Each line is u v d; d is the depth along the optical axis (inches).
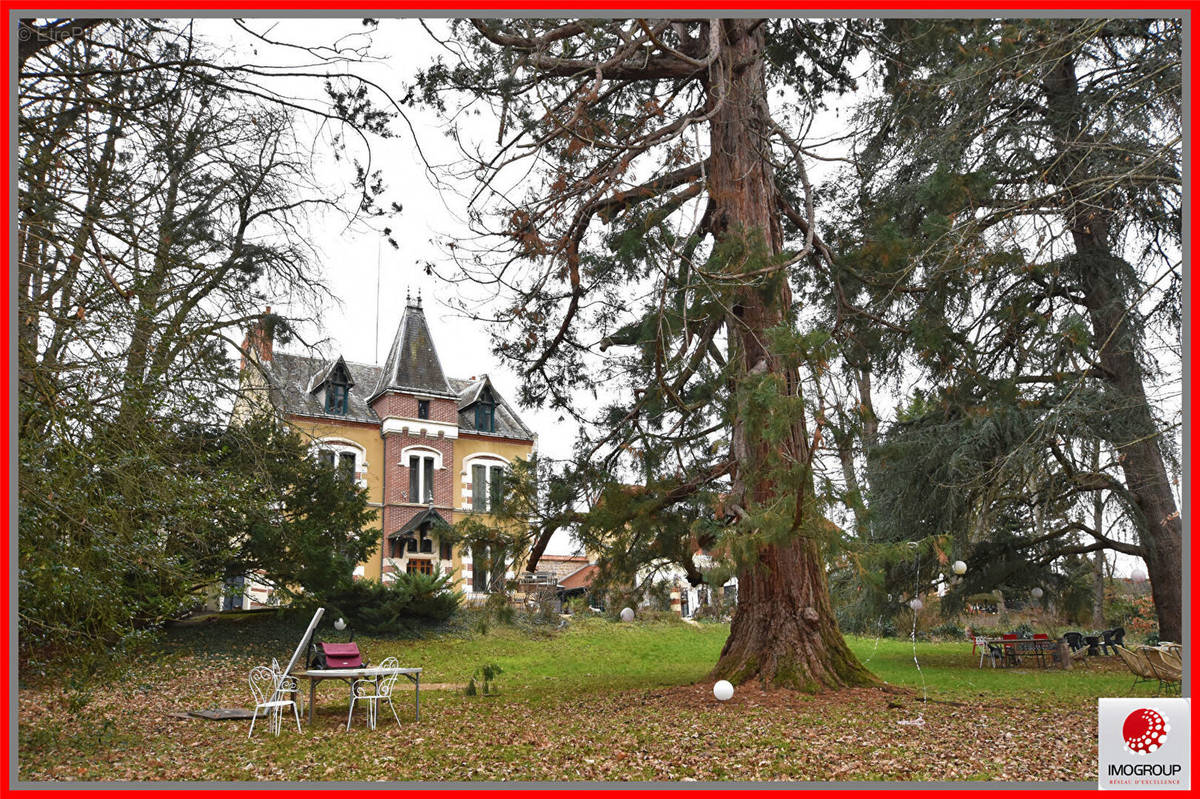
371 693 603.2
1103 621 1095.6
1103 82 616.1
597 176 511.2
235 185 581.9
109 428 375.6
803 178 526.0
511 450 1556.3
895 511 770.8
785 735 387.2
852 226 658.8
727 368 506.0
